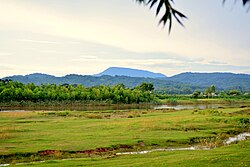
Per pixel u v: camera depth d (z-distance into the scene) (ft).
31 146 124.77
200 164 82.38
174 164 84.12
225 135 166.40
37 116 269.85
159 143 139.33
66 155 114.42
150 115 277.23
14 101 536.42
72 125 194.08
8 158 108.27
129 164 87.92
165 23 20.17
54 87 647.56
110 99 614.75
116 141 138.31
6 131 164.04
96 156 114.42
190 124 195.11
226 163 82.33
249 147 113.29
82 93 602.44
